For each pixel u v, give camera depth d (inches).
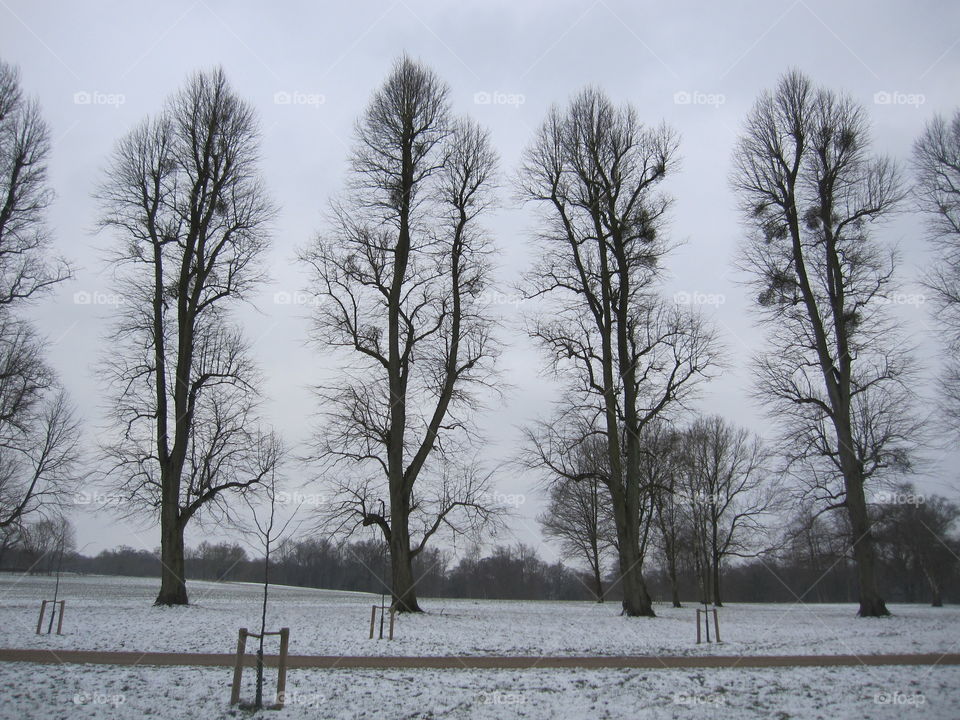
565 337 1041.5
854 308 1089.4
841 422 1056.2
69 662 508.4
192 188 1075.9
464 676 502.6
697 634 691.4
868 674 514.3
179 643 606.9
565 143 1099.3
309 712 419.5
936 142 1016.2
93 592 1438.2
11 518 1365.7
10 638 607.5
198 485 1053.8
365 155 1086.4
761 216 1161.4
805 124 1158.3
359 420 1005.2
